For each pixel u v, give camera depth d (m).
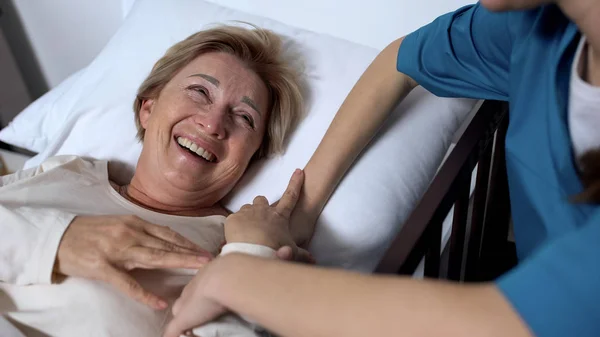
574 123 0.62
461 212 0.92
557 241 0.43
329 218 1.03
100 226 0.89
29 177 1.07
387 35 1.33
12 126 1.45
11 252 0.88
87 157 1.27
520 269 0.44
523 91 0.69
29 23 1.86
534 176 0.65
